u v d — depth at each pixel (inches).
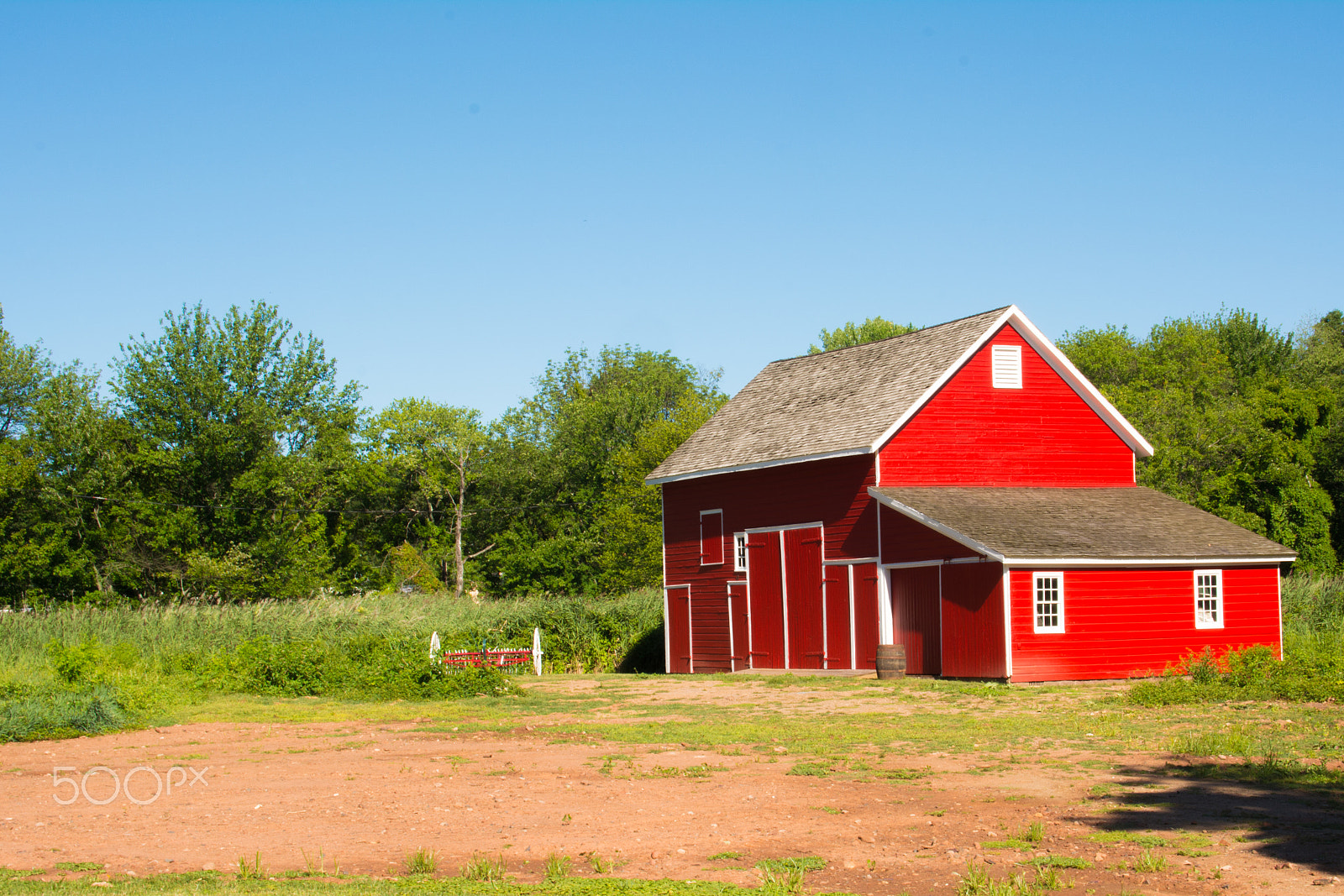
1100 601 1026.1
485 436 3088.1
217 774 590.2
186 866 395.5
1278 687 812.0
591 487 3159.5
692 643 1421.0
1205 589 1077.8
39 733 735.1
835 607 1202.6
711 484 1400.1
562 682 1171.9
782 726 756.6
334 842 433.4
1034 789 514.9
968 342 1205.1
